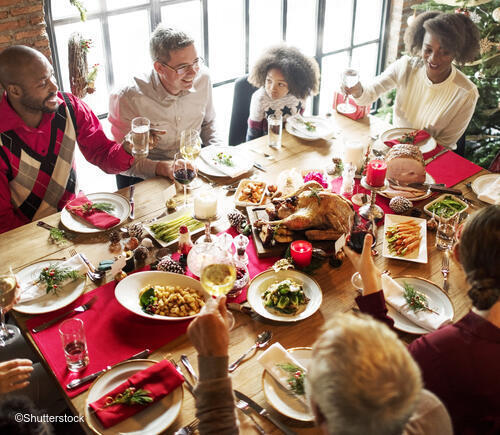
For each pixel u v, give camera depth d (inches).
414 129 120.7
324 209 85.6
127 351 68.6
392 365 31.6
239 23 176.6
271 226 86.5
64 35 148.3
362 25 198.8
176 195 100.1
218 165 107.8
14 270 81.4
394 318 73.1
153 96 122.2
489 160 170.6
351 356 31.7
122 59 162.7
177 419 60.4
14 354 85.9
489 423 46.7
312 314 73.4
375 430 31.3
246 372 65.8
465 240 47.3
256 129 133.7
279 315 73.4
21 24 134.3
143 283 77.1
